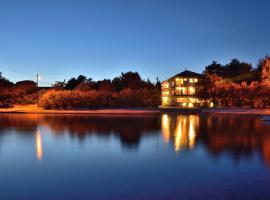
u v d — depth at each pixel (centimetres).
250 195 864
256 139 1997
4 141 1944
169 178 1059
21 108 6594
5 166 1262
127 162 1326
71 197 866
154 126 2866
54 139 2025
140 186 966
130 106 7088
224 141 1916
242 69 10031
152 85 9019
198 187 947
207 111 5438
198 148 1664
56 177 1088
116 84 8825
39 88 9319
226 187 943
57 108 6450
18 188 956
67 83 8988
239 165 1247
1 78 8369
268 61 6600
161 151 1579
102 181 1030
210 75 7494
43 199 852
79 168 1222
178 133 2339
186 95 7525
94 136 2161
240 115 4566
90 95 6750
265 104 6425
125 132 2397
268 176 1070
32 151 1598
